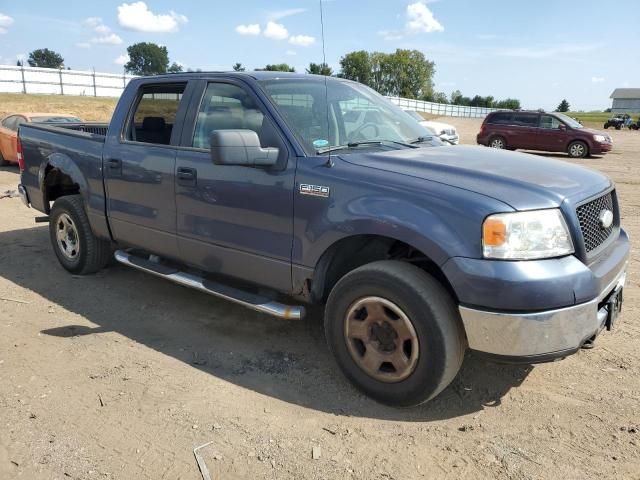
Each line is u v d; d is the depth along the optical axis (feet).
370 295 10.24
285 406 10.57
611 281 10.29
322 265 11.16
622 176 45.80
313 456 9.09
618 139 105.81
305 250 11.14
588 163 58.75
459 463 8.94
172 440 9.50
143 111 14.96
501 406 10.59
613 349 12.82
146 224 14.55
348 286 10.55
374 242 11.46
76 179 16.55
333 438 9.59
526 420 10.13
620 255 10.81
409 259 10.71
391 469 8.80
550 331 9.02
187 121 13.55
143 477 8.62
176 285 17.20
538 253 9.09
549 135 67.77
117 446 9.36
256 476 8.64
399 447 9.35
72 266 17.87
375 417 10.23
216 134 10.76
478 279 9.05
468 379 11.57
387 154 11.47
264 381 11.51
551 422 10.05
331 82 14.02
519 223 9.05
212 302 15.83
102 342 13.28
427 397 9.98
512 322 8.98
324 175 10.84
